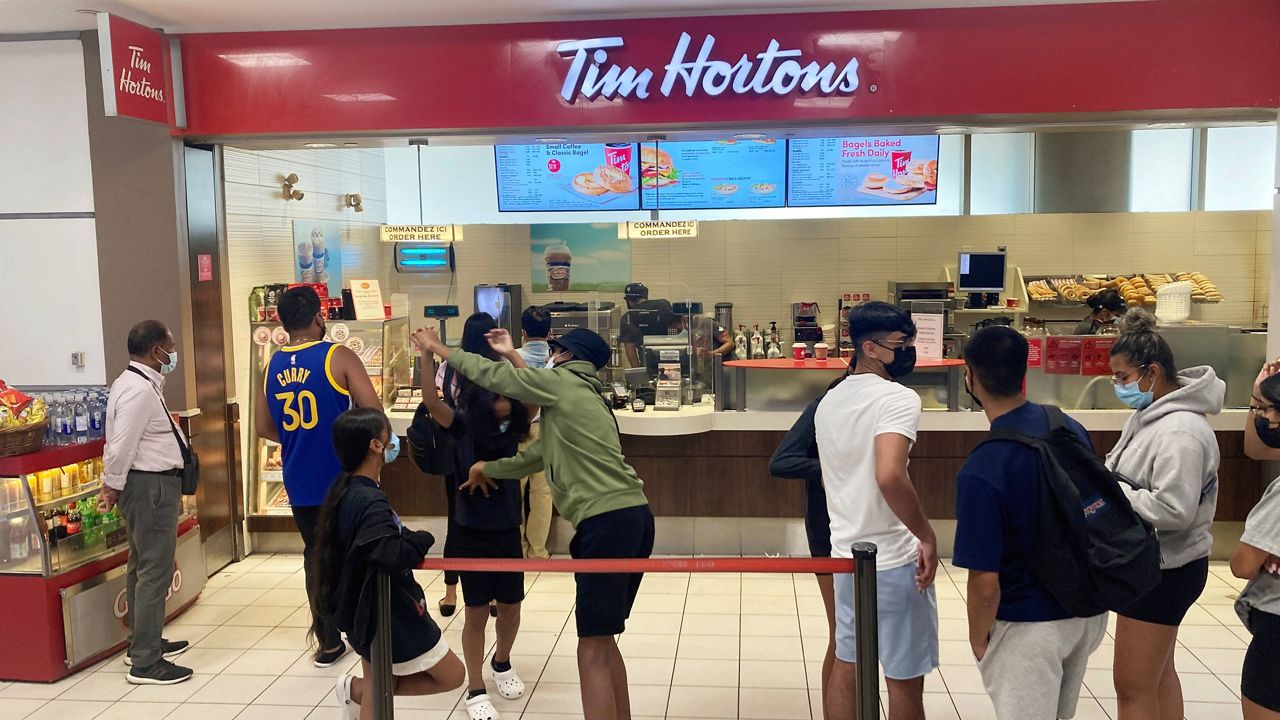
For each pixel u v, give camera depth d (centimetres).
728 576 537
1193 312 744
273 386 402
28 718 377
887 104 495
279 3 462
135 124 505
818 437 291
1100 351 548
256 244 599
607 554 306
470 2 467
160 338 418
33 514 402
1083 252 755
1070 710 258
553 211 805
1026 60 487
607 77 500
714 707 375
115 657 441
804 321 741
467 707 372
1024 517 238
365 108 511
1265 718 261
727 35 496
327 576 281
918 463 548
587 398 314
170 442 420
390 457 350
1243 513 536
